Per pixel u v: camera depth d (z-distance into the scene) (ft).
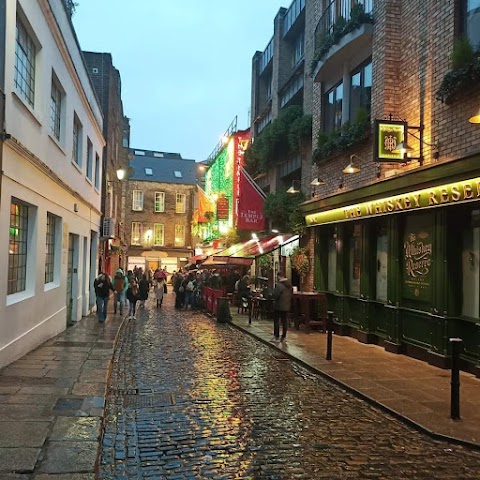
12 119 25.43
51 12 32.42
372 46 37.42
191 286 73.20
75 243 49.49
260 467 14.90
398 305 33.04
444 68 29.50
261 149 69.77
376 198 34.78
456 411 19.21
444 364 28.22
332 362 30.19
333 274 45.01
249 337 42.63
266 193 74.54
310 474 14.43
